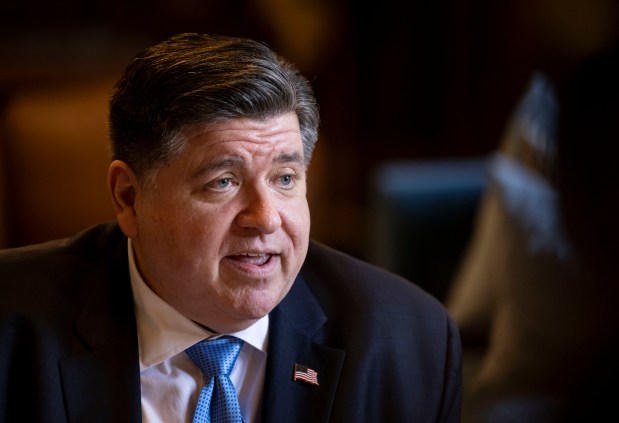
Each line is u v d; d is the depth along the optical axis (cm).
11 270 474
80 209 1515
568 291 630
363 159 2245
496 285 804
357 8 2212
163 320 451
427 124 2264
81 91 1558
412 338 498
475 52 2153
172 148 403
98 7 2286
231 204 409
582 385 268
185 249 412
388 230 1096
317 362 473
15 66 1552
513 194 766
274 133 408
